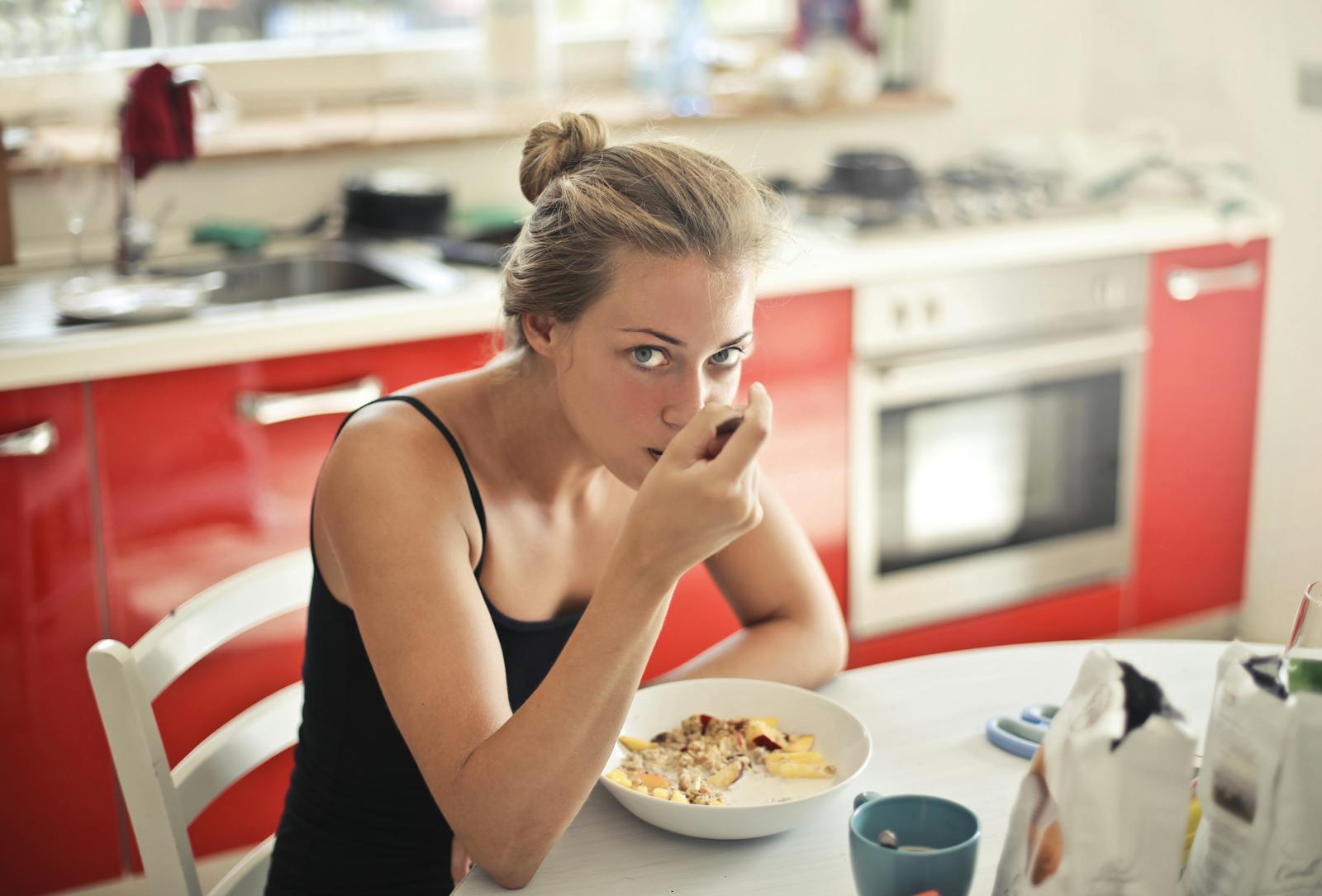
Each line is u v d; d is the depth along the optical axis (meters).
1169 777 0.71
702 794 1.02
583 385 1.04
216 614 1.26
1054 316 2.59
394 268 2.36
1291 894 0.75
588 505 1.25
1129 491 2.78
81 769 2.04
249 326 2.00
